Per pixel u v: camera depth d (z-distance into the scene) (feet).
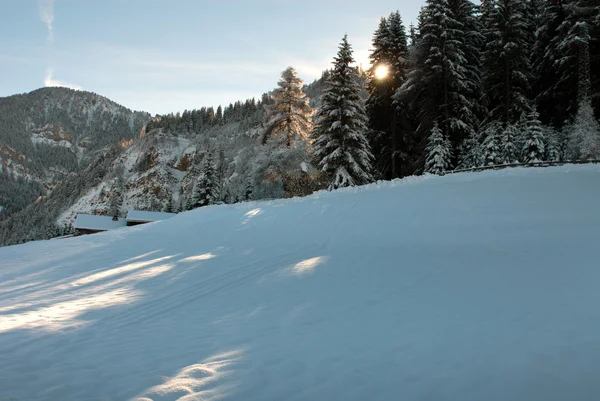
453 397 13.56
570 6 95.09
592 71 101.96
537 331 17.95
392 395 13.91
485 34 115.44
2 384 15.52
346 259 36.47
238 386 14.96
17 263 54.13
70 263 50.70
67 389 15.05
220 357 17.90
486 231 38.40
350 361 16.75
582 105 89.56
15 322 24.94
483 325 19.24
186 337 21.11
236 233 57.82
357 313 23.07
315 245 43.98
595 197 44.21
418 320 20.88
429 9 99.86
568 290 22.52
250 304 26.91
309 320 22.58
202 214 81.97
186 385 15.11
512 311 20.58
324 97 96.94
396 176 112.37
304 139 124.88
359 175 93.50
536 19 119.55
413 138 110.73
